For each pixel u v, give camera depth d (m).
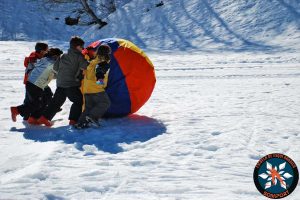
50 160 5.54
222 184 4.70
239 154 5.75
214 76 13.95
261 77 13.59
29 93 7.56
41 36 31.08
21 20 32.66
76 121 7.51
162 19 28.16
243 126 7.21
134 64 7.64
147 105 9.30
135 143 6.37
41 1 34.97
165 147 6.12
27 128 7.41
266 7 26.38
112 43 7.77
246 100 9.76
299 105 9.08
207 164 5.38
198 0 29.28
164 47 24.33
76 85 7.41
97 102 7.21
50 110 7.48
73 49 7.32
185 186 4.63
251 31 24.56
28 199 4.29
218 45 23.41
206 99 9.97
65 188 4.60
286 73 14.20
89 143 6.41
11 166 5.38
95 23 31.64
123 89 7.59
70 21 32.69
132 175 4.98
